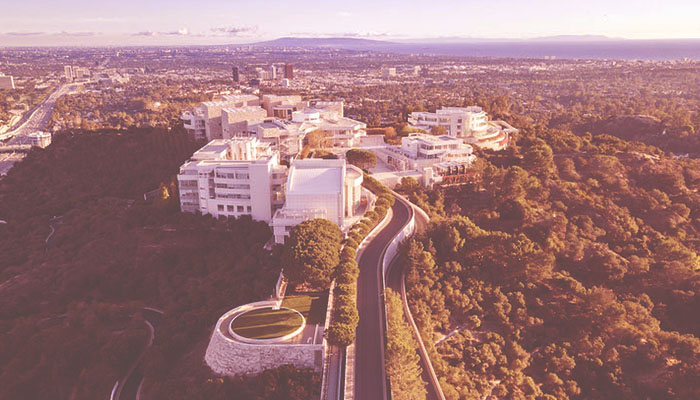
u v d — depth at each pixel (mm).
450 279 145500
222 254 167125
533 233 178000
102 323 146625
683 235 195000
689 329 147000
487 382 116812
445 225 164875
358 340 113375
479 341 130625
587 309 144125
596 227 192625
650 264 170125
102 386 119188
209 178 180375
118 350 125125
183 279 161375
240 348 108500
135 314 147750
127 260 173250
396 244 160250
